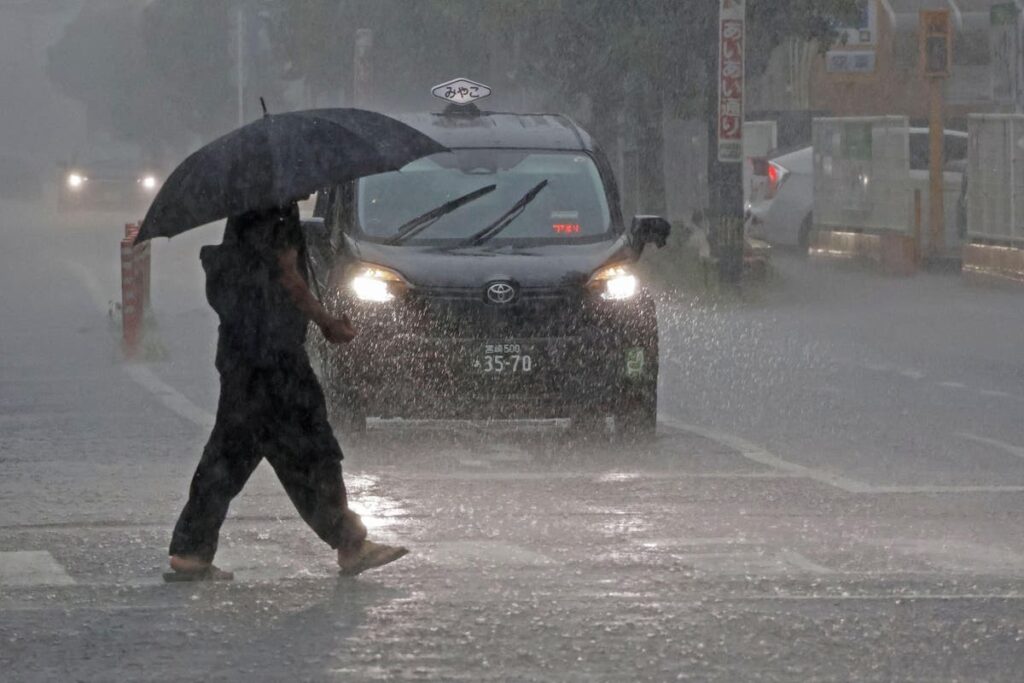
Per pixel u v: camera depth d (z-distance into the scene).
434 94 34.16
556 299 28.94
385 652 16.16
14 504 24.08
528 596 18.28
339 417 29.25
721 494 24.70
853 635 16.72
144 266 48.78
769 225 80.00
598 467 27.34
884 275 69.38
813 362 42.62
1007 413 33.94
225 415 18.86
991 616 17.42
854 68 113.88
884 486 25.48
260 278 18.67
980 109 112.75
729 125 59.00
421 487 25.22
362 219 30.66
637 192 83.81
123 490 25.23
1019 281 60.75
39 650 16.33
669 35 71.62
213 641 16.59
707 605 17.88
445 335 28.73
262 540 21.41
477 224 30.55
